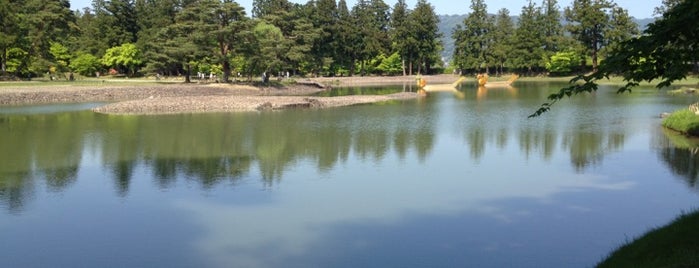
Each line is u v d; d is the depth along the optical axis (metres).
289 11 85.31
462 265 10.53
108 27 82.56
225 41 58.31
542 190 15.81
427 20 97.94
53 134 26.70
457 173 18.08
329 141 24.78
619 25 81.19
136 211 14.00
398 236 12.12
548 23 95.25
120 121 32.12
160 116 34.88
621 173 17.83
